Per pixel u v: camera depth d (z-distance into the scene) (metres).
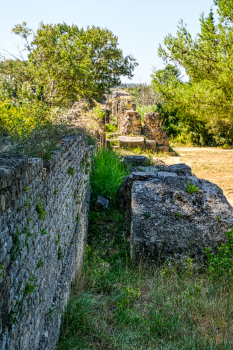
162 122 21.94
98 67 32.00
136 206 5.90
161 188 6.29
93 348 3.39
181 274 5.27
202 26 10.75
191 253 5.52
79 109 13.27
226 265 4.99
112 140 17.48
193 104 10.94
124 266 5.60
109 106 29.50
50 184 2.98
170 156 16.30
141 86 31.89
